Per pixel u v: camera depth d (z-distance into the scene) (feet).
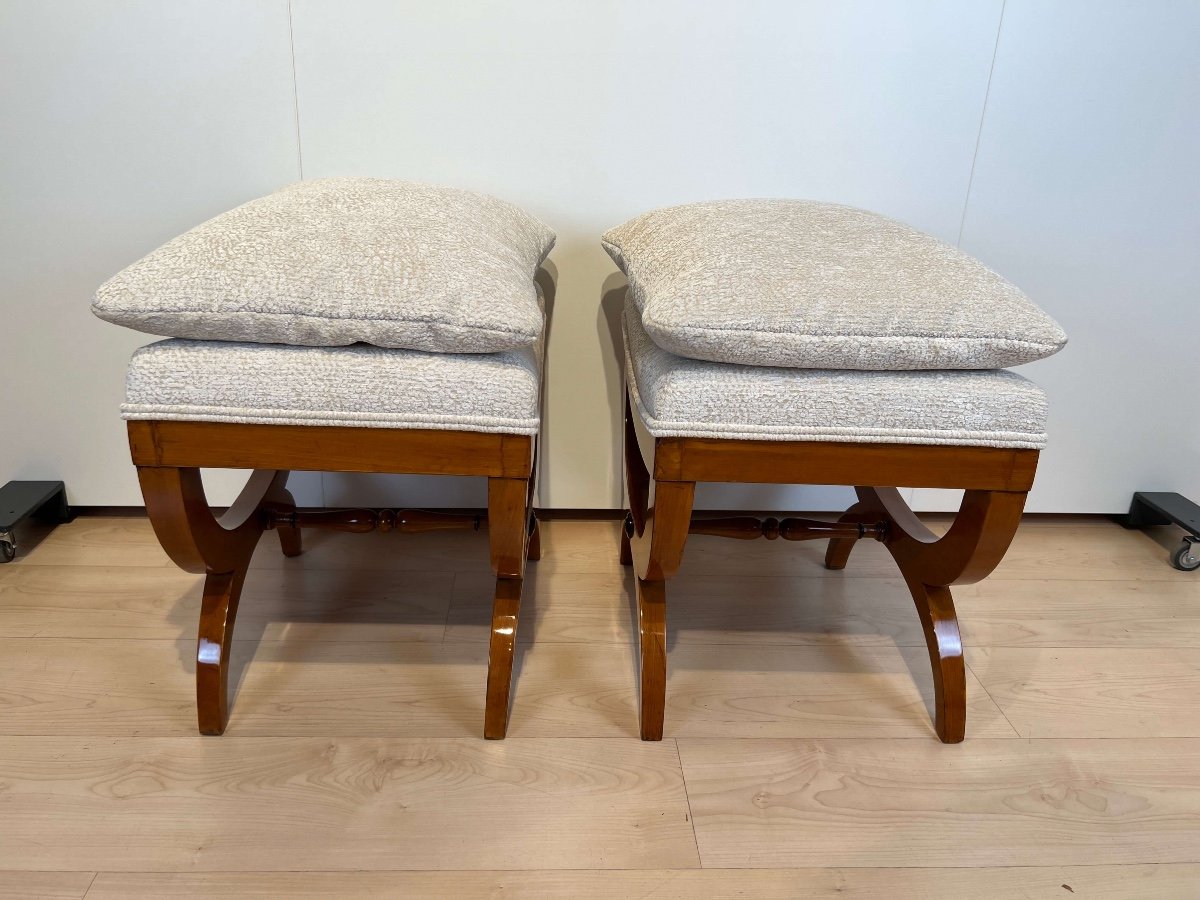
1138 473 4.68
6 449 4.29
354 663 3.37
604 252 4.14
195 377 2.46
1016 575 4.26
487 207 3.27
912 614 3.87
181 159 3.86
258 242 2.56
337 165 3.92
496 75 3.81
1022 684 3.42
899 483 2.65
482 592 3.91
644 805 2.73
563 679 3.33
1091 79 3.92
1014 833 2.69
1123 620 3.90
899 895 2.46
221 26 3.66
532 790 2.77
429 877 2.45
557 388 4.36
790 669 3.45
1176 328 4.37
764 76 3.86
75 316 4.07
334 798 2.71
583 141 3.94
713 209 3.22
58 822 2.58
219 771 2.80
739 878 2.49
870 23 3.79
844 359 2.50
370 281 2.48
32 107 3.72
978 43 3.84
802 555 4.36
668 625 3.72
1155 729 3.19
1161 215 4.17
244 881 2.41
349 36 3.72
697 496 4.62
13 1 3.56
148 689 3.18
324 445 2.56
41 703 3.08
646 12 3.74
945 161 4.04
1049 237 4.19
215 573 3.05
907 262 2.72
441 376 2.48
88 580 3.88
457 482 4.48
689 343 2.47
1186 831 2.73
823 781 2.87
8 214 3.88
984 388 2.56
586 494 4.58
